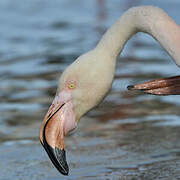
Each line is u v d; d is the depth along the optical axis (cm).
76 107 763
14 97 1293
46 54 1645
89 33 1892
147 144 997
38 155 974
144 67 1467
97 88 754
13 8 2417
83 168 898
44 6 2444
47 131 769
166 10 2100
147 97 1270
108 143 1013
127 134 1058
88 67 754
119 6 2311
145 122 1116
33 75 1454
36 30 1983
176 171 860
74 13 2258
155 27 746
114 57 766
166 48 736
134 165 898
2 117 1173
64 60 1574
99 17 2142
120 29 773
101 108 1218
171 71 1412
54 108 768
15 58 1620
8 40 1847
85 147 1002
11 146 1021
